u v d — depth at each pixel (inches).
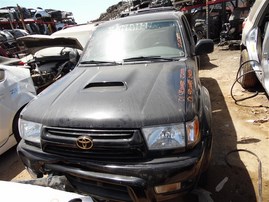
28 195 52.1
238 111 162.4
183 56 115.4
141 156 71.9
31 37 197.6
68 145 76.9
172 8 191.9
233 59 297.3
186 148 73.0
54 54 219.6
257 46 165.6
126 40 127.4
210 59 314.8
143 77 96.6
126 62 116.2
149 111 74.4
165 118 72.6
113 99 81.3
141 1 455.2
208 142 79.0
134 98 80.4
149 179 70.1
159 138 72.1
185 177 71.5
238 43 346.0
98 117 74.9
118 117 73.6
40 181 74.2
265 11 167.0
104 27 140.0
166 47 120.2
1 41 431.5
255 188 97.0
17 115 140.3
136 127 71.8
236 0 421.4
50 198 51.5
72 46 205.5
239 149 121.3
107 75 102.3
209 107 92.5
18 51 418.0
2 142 133.7
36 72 215.5
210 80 233.8
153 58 115.3
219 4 454.3
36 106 90.2
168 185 71.9
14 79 144.4
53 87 103.9
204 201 89.4
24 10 725.3
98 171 74.4
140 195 71.7
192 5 454.6
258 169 105.8
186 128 72.9
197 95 87.0
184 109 75.2
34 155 84.4
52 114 82.0
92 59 125.2
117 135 72.2
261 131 135.9
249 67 184.5
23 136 89.5
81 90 91.3
